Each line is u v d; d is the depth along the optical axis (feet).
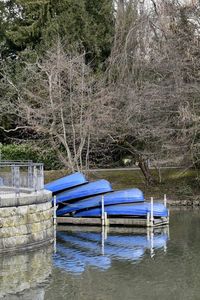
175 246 66.33
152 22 116.16
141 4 121.49
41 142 114.93
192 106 103.30
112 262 57.77
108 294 46.11
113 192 84.07
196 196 107.96
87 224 81.76
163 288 48.16
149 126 107.96
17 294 45.80
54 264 56.24
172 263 57.47
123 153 130.72
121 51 116.57
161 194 111.55
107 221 80.74
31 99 111.65
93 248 65.16
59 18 124.26
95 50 123.65
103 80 111.86
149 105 108.17
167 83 108.99
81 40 123.34
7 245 57.11
